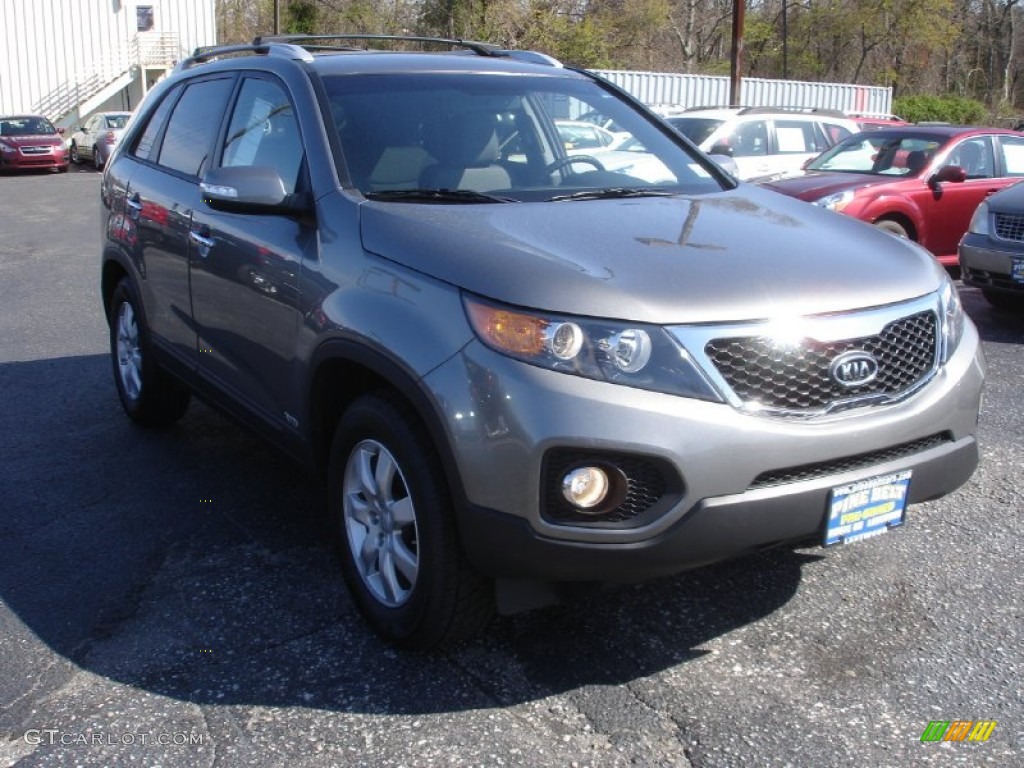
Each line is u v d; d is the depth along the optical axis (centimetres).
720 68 5300
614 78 2473
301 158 393
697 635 347
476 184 390
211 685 320
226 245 418
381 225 341
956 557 405
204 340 454
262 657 335
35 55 3662
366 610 344
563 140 430
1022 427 571
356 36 492
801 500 295
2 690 317
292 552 414
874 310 311
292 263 370
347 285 339
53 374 686
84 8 3706
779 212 383
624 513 286
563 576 291
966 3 5544
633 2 4469
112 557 410
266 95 436
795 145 1384
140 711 306
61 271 1125
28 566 402
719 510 284
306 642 344
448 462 295
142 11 3794
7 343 777
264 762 282
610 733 294
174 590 382
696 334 286
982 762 281
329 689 317
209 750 287
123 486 484
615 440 277
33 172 2836
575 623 355
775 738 291
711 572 391
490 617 324
